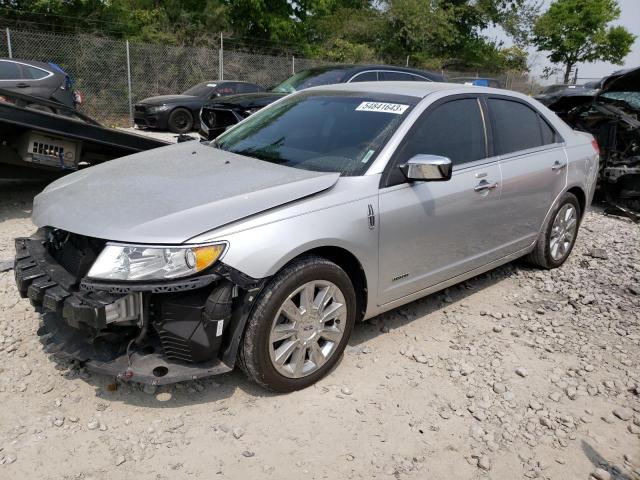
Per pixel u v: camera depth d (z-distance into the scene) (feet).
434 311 14.07
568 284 16.19
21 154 18.29
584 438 9.71
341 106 13.07
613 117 24.82
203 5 77.92
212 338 9.05
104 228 9.02
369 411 9.99
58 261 9.93
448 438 9.47
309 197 10.14
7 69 35.22
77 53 51.37
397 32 97.45
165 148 13.71
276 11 84.94
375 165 11.13
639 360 12.28
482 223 13.41
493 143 13.85
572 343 12.86
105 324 8.64
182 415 9.53
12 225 18.47
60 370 10.43
